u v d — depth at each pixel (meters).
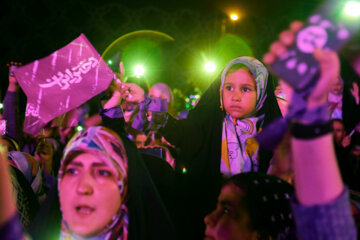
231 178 1.17
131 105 2.20
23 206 1.49
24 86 1.61
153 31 6.81
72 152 1.10
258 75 1.92
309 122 0.69
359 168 2.05
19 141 2.49
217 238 1.11
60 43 6.35
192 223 1.89
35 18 6.15
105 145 1.10
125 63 6.76
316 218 0.74
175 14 6.83
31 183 1.83
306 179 0.72
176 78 6.79
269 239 1.09
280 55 0.66
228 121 2.03
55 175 2.98
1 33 5.97
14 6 6.02
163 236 1.20
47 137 3.23
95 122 2.06
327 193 0.73
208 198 1.96
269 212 1.09
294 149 0.72
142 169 1.22
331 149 0.71
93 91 1.67
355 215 1.15
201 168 2.02
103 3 6.62
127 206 1.15
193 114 2.17
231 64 1.98
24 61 6.06
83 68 1.67
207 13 6.67
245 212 1.09
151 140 2.55
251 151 1.96
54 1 6.21
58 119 2.09
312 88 0.67
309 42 0.65
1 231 0.51
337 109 2.26
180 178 2.03
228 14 6.07
